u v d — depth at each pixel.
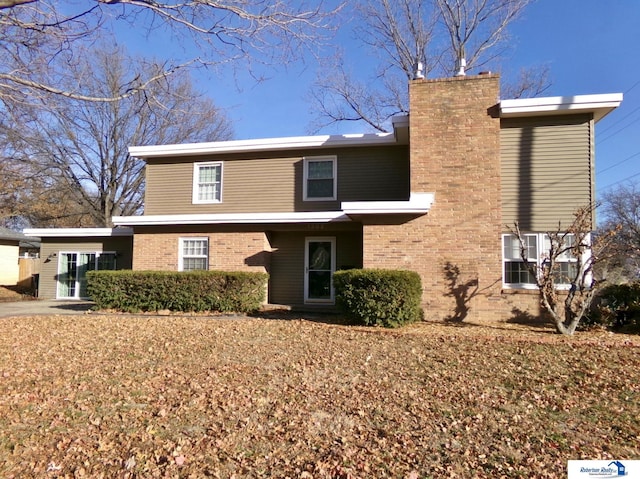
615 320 9.86
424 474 3.58
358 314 9.84
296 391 5.50
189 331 9.30
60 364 6.78
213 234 14.04
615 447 4.05
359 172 14.23
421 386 5.71
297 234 14.33
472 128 11.20
